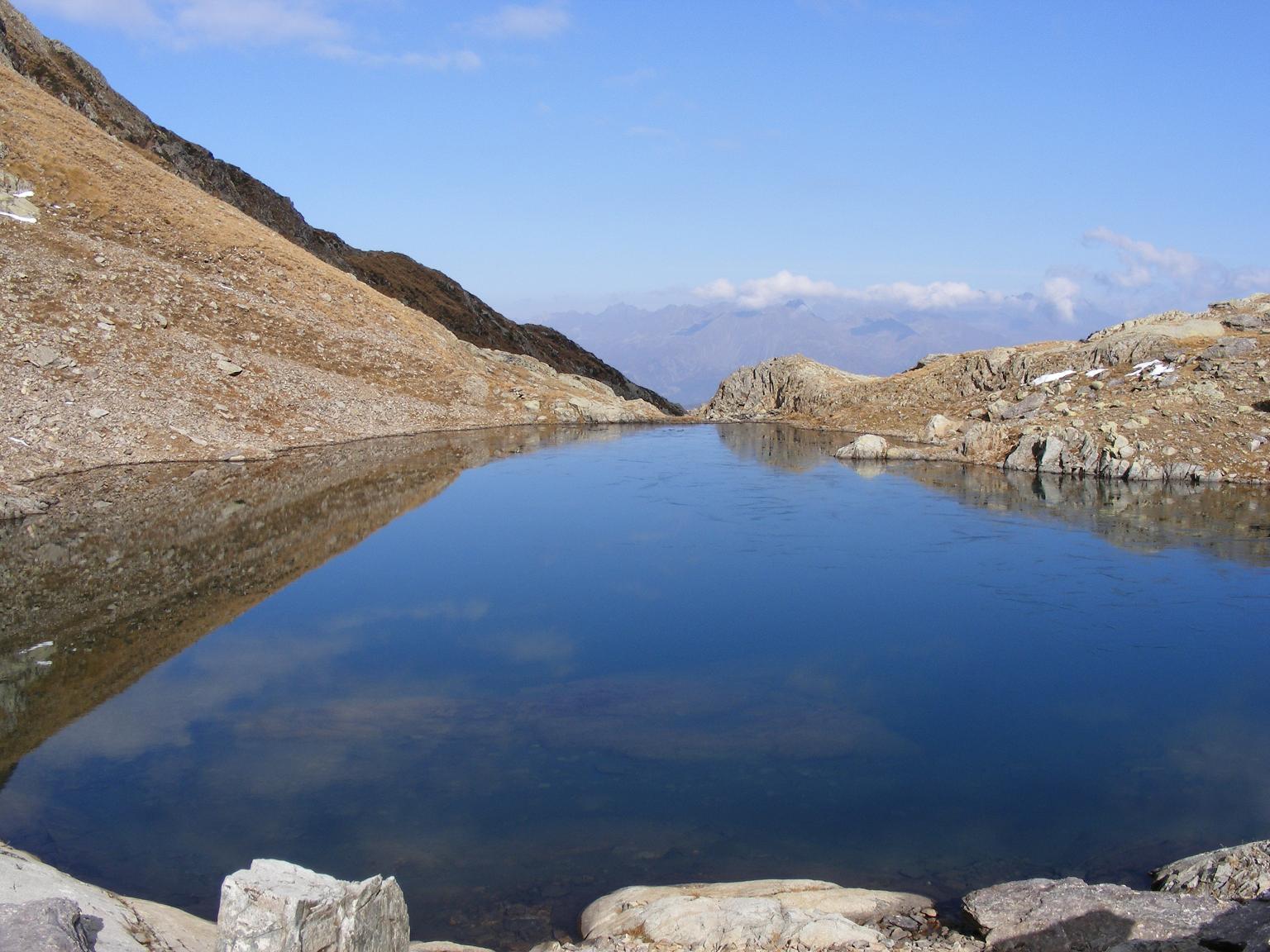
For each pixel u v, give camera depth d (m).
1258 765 15.52
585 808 14.02
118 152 67.19
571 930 11.04
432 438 59.69
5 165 56.53
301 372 58.19
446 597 25.59
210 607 23.95
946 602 25.20
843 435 65.19
